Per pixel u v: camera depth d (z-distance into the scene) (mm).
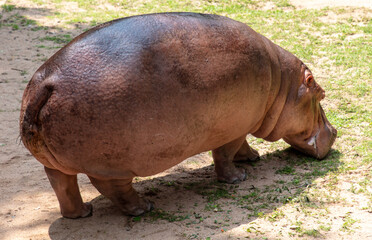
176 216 5773
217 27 5547
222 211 5840
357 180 6438
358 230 5180
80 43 5031
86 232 5512
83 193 6551
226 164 6699
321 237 5090
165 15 5398
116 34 5055
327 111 9141
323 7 15891
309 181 6523
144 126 4910
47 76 4953
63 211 5797
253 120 6004
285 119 6711
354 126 8414
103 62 4871
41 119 4898
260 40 5988
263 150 7992
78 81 4805
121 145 4895
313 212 5668
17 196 6410
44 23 14938
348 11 15375
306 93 6770
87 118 4773
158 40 5059
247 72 5605
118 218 5801
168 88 4984
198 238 5207
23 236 5445
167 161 5227
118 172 5121
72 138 4824
